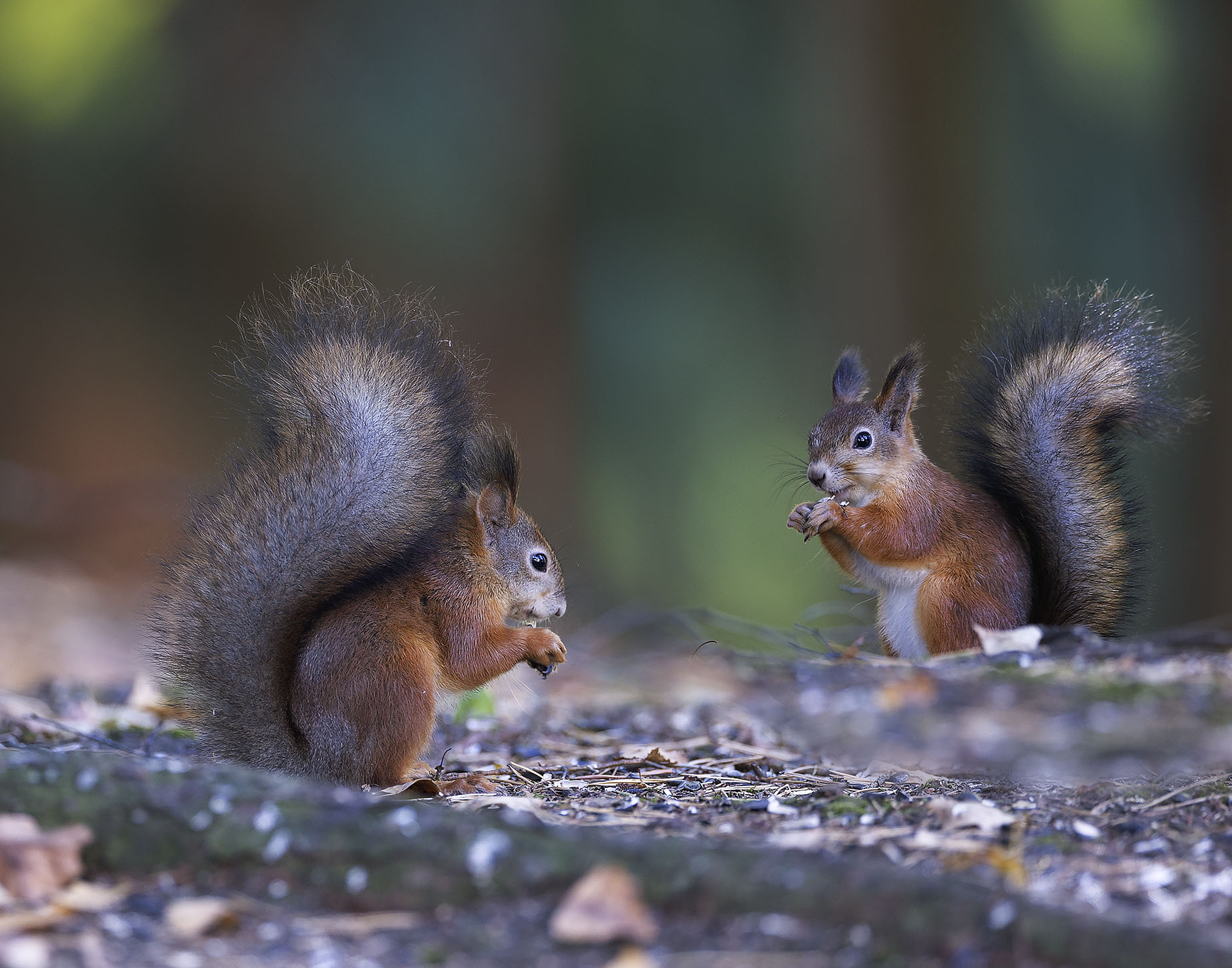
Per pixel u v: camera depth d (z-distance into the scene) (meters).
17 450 30.36
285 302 8.41
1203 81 23.86
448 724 10.66
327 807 5.21
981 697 7.53
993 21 24.05
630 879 4.75
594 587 24.84
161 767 5.58
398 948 4.50
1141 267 26.20
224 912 4.66
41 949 4.41
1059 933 4.29
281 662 7.55
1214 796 6.37
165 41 29.94
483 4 31.84
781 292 30.98
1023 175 25.80
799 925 4.56
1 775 5.44
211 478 7.98
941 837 5.75
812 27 25.08
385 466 7.83
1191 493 23.25
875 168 22.31
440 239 32.16
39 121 29.34
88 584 23.16
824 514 9.05
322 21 31.41
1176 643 9.48
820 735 8.15
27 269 30.61
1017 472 9.30
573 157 31.59
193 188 31.23
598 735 10.15
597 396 31.98
